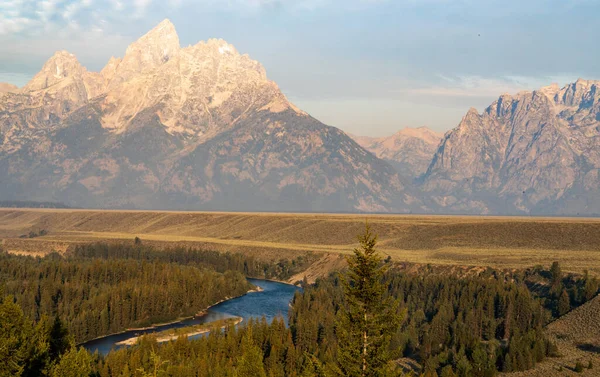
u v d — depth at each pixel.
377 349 70.06
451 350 154.00
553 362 149.62
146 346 145.50
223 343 148.75
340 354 70.44
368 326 70.12
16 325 103.12
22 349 97.94
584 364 146.88
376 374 69.62
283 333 158.50
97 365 133.75
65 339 116.06
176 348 147.50
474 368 143.50
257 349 127.88
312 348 152.12
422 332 171.00
